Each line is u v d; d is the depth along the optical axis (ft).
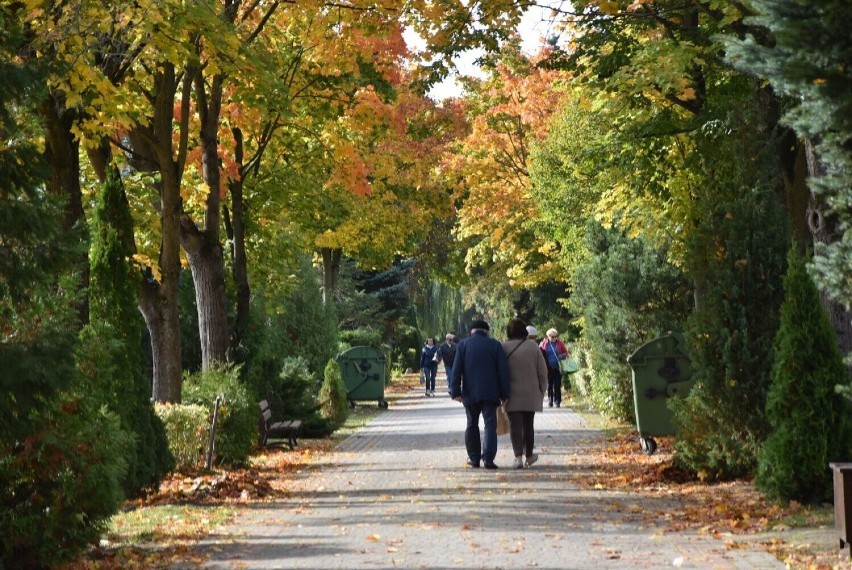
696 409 49.67
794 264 40.81
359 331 173.99
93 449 31.37
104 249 49.24
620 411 84.99
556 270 145.48
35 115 30.25
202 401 63.62
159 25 51.42
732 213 48.85
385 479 55.42
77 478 31.09
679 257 74.13
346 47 72.23
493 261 180.24
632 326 84.38
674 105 70.18
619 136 70.08
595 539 34.58
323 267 159.53
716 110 62.49
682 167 67.82
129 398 48.14
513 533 36.06
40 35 45.62
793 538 33.86
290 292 112.47
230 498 48.62
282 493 50.80
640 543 33.78
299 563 31.17
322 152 89.51
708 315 48.62
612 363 84.79
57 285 31.14
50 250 29.37
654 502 43.91
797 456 39.88
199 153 74.79
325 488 52.70
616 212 90.74
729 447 48.44
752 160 49.67
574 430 82.89
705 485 47.98
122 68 56.59
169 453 50.96
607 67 65.82
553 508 42.50
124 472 32.73
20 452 30.42
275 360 84.79
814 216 50.93
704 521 38.24
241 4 71.31
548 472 56.24
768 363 47.50
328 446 78.69
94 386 39.45
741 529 36.19
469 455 59.36
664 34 68.64
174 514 42.78
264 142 83.61
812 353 40.16
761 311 48.06
